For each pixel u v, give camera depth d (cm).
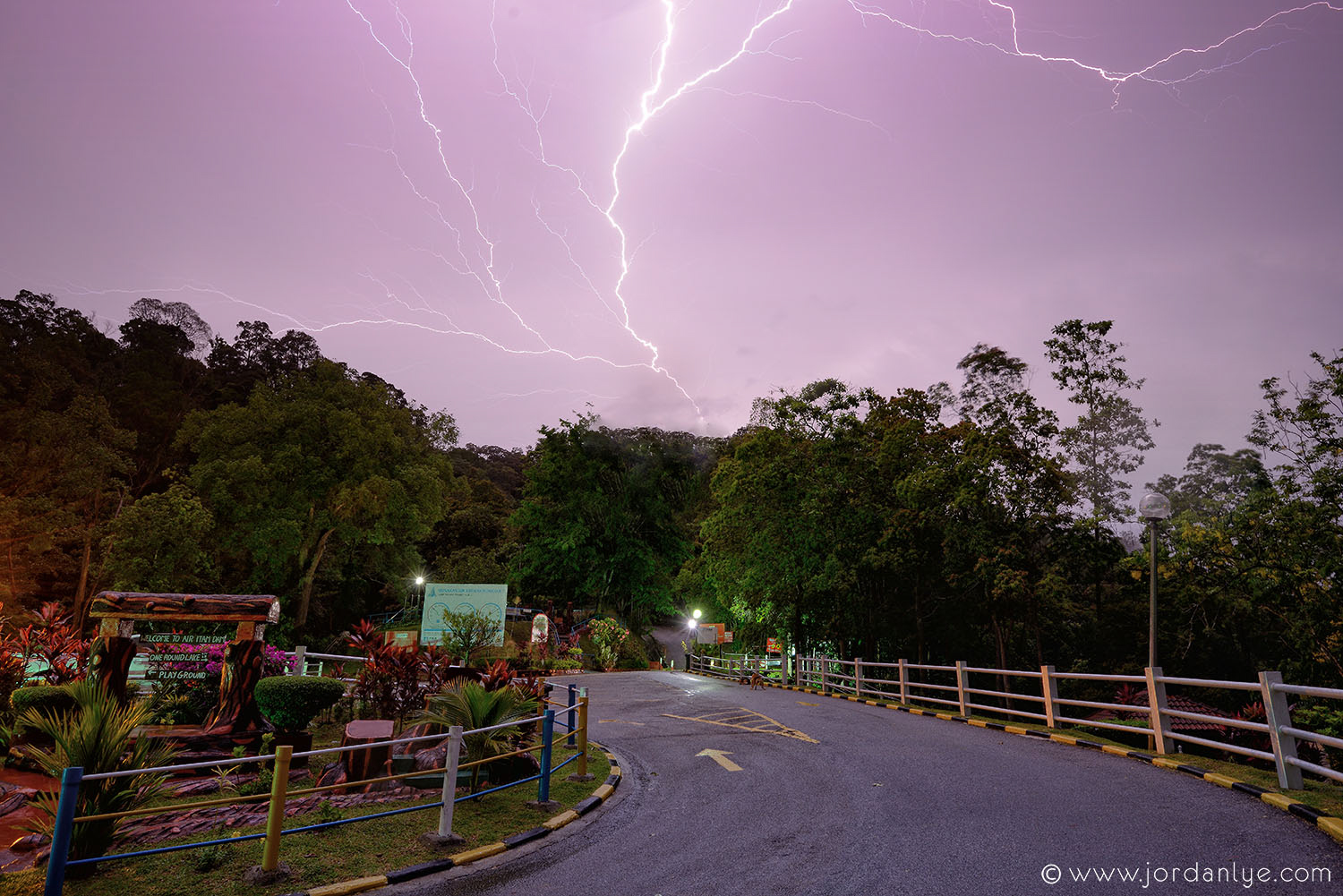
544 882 575
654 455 5416
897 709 1684
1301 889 497
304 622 3875
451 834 661
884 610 2758
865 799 805
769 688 2367
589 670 3562
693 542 5612
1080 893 510
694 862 617
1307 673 1880
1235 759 1617
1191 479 3000
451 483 4591
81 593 3027
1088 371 2309
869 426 2741
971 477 2172
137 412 4869
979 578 2230
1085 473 2536
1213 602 2164
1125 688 2216
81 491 2886
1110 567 2339
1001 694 1351
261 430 3747
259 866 569
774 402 2920
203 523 3028
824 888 543
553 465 5209
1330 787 740
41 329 5056
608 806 822
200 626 1434
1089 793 787
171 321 6650
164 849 516
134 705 689
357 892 548
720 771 998
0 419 2945
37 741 871
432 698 941
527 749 814
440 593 2588
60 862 462
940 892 523
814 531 2736
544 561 4994
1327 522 1719
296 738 979
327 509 3903
